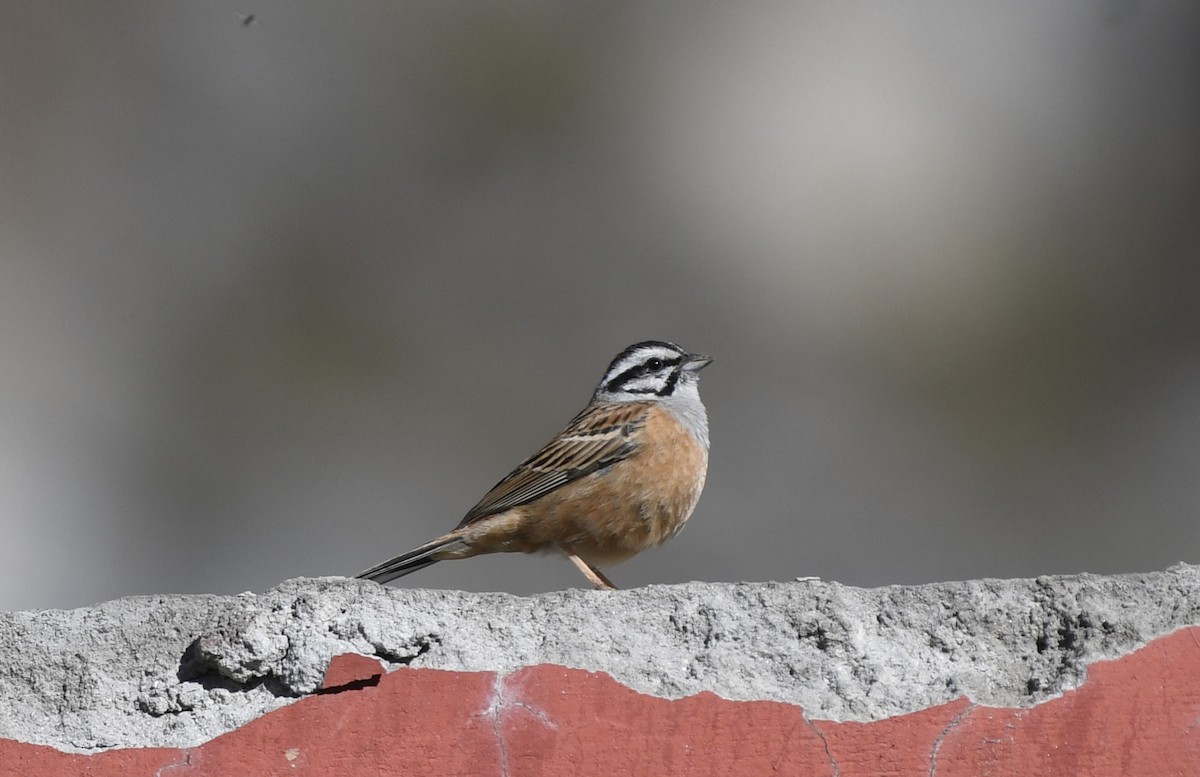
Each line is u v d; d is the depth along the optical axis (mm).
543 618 5109
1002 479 14492
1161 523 14195
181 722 5020
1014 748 4820
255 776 4883
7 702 5055
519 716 4910
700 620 5109
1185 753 4797
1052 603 5078
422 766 4879
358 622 5047
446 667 5000
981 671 4996
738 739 4867
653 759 4859
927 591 5148
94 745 4980
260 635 5031
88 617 5188
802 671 5016
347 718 4930
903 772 4812
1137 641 4949
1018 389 14945
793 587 5172
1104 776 4781
